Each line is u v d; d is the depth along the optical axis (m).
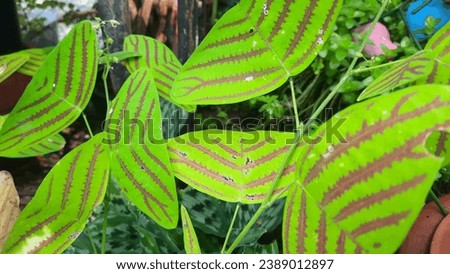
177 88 0.25
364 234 0.19
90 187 0.26
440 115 0.18
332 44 0.49
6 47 0.49
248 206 0.41
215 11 0.56
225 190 0.25
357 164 0.20
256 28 0.24
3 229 0.31
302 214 0.21
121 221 0.41
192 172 0.26
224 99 0.24
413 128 0.18
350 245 0.20
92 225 0.41
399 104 0.19
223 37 0.25
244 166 0.26
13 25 0.49
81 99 0.27
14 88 0.48
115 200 0.43
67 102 0.27
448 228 0.36
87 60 0.27
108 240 0.40
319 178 0.21
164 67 0.35
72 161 0.26
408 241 0.37
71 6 0.50
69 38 0.26
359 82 0.48
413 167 0.18
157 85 0.35
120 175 0.26
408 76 0.23
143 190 0.26
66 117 0.27
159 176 0.26
